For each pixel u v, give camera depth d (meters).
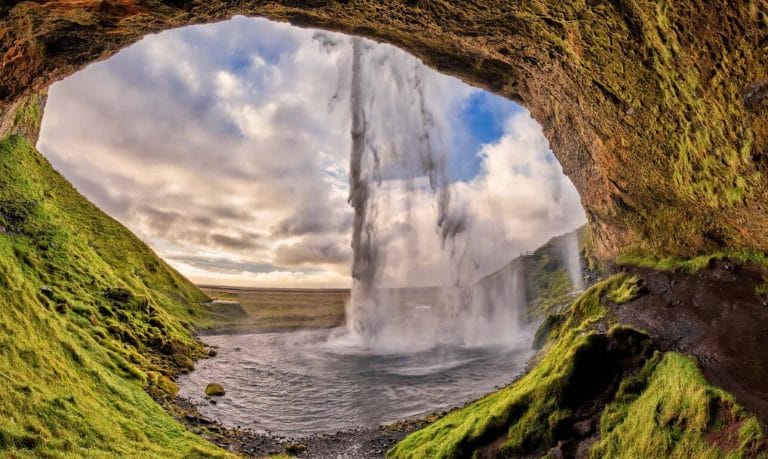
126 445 15.51
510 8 14.30
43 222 38.03
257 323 67.06
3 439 11.59
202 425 22.86
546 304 49.50
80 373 19.17
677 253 20.28
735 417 11.03
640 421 13.65
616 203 23.48
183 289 64.62
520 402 16.92
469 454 16.59
